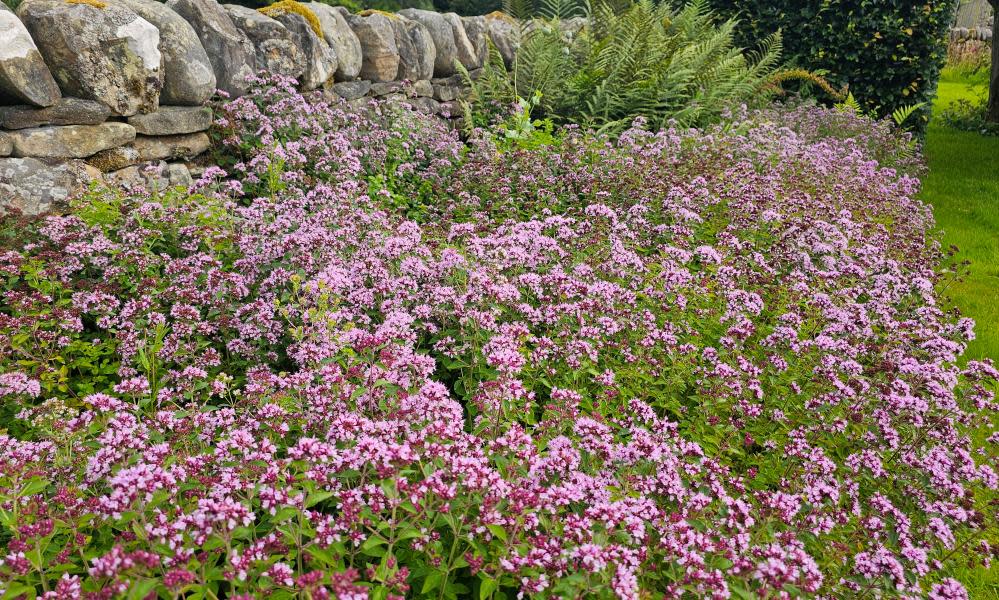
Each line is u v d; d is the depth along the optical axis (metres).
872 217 8.39
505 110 11.71
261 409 3.44
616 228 6.16
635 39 12.44
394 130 9.03
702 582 2.83
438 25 11.59
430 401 3.45
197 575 2.56
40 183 5.38
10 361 4.17
